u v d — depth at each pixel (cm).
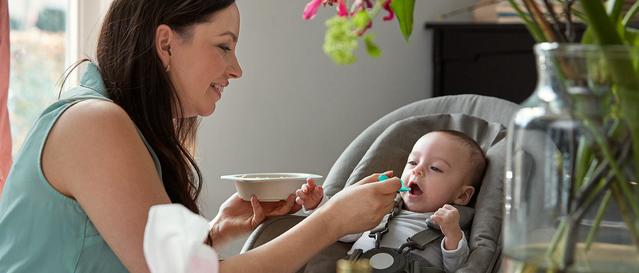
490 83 280
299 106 279
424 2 292
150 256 89
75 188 133
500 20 278
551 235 84
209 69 150
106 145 133
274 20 274
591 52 80
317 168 284
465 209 193
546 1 89
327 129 284
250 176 188
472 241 182
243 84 272
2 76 232
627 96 80
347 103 286
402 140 209
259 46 272
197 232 89
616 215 83
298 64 278
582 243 83
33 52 265
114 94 148
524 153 85
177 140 154
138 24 147
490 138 207
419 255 185
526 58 274
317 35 280
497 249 179
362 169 204
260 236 176
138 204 131
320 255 190
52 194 136
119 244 131
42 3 266
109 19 152
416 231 194
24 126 266
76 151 134
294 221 182
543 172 84
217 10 149
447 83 288
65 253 136
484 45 280
